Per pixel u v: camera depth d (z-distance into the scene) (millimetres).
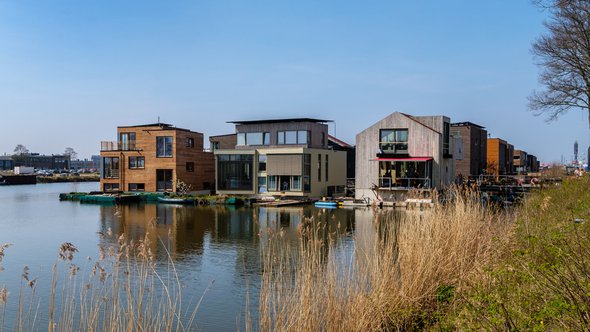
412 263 7531
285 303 6461
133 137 42812
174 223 24391
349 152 50000
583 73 24047
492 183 36688
